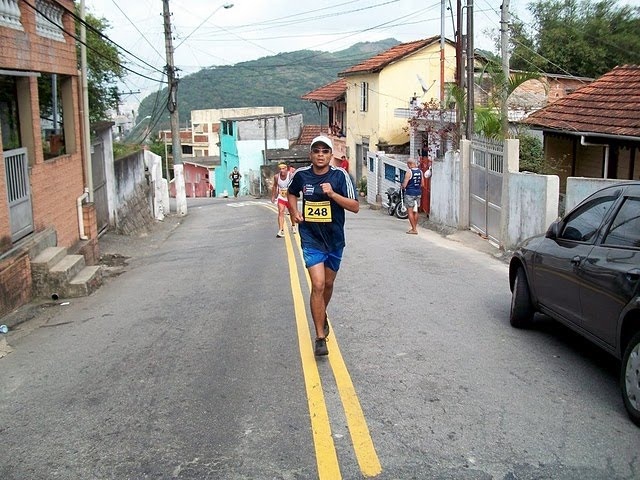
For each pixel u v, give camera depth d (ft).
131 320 29.22
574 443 15.51
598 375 20.13
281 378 20.10
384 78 108.17
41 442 16.39
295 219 21.43
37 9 38.42
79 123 47.83
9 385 21.08
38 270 34.71
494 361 21.43
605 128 49.21
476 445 15.42
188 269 43.50
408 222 70.90
